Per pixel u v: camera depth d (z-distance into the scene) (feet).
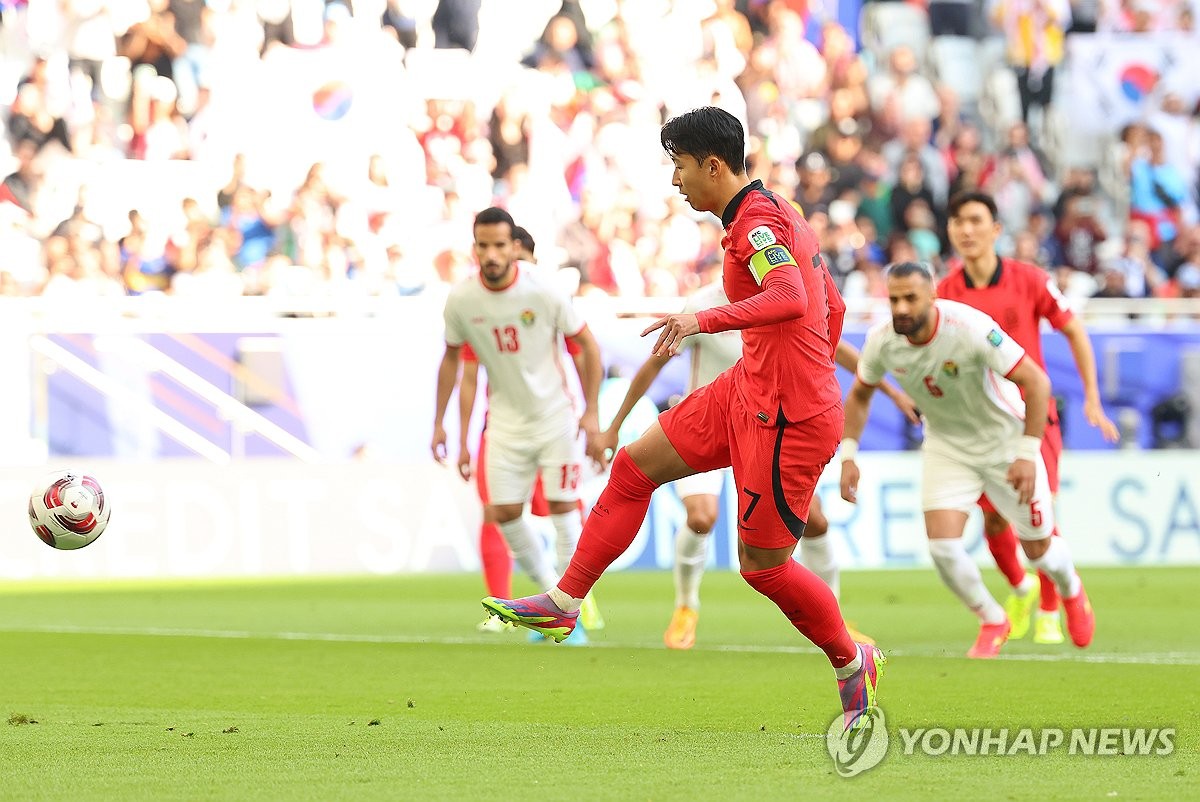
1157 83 238.27
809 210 220.84
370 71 222.48
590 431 105.40
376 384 177.88
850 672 58.23
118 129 216.13
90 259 206.80
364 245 213.46
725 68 228.84
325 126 219.82
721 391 57.47
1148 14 239.91
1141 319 205.57
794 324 54.80
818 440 55.67
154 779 49.24
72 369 174.60
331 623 115.65
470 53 227.20
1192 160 232.32
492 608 57.82
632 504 58.54
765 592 57.57
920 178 221.46
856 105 228.84
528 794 46.19
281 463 171.12
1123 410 182.70
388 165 219.00
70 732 60.13
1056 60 238.48
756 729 60.90
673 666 85.87
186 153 216.95
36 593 147.74
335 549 171.01
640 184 221.46
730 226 55.16
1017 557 108.68
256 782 48.60
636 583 158.40
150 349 176.04
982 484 95.20
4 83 214.28
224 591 148.97
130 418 175.42
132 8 217.77
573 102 224.12
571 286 215.10
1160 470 181.27
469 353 112.16
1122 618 119.14
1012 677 79.77
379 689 75.61
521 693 73.61
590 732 59.93
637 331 170.81
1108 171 233.14
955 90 238.07
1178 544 181.27
